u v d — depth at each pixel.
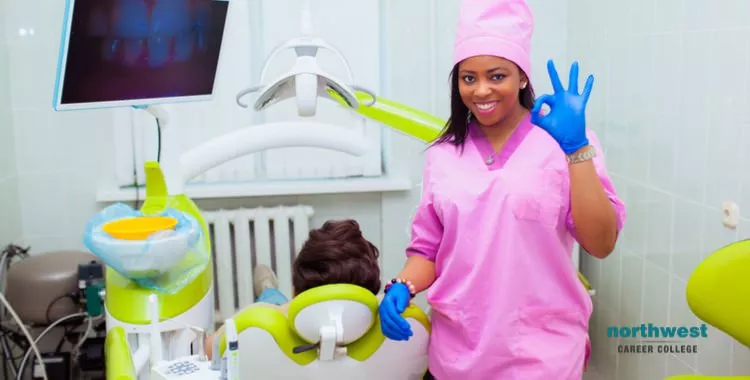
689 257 2.15
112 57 1.78
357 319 1.62
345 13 2.90
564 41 3.02
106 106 1.83
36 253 2.97
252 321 1.66
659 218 2.32
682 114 2.16
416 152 3.04
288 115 2.96
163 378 1.45
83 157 2.95
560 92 1.55
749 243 1.59
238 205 3.05
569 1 2.97
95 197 2.98
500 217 1.62
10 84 2.86
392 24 2.94
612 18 2.60
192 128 2.89
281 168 3.00
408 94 2.99
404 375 1.79
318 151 3.00
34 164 2.93
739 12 1.87
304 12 1.91
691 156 2.12
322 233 1.74
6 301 2.29
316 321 1.60
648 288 2.42
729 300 1.60
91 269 2.35
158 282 1.88
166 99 1.97
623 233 2.60
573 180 1.55
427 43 2.96
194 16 1.96
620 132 2.58
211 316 2.04
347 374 1.73
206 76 2.09
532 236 1.61
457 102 1.71
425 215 1.76
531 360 1.64
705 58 2.03
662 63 2.26
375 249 1.80
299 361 1.70
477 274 1.64
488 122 1.64
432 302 1.73
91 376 2.33
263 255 2.99
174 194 2.12
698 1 2.06
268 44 2.91
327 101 2.96
